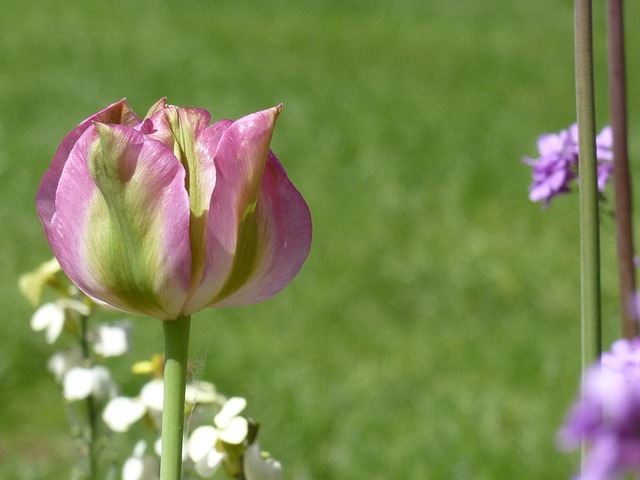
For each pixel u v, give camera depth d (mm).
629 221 1589
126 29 19109
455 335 6789
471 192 10023
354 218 9219
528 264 8055
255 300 1140
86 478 2230
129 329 2305
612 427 513
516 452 5012
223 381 5852
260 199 1114
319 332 6715
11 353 5922
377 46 18500
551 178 1943
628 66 15484
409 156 11367
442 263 8102
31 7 20875
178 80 15383
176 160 1058
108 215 1061
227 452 1573
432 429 5344
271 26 20234
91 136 1061
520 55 17672
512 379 6020
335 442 5219
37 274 2293
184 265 1064
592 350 1257
